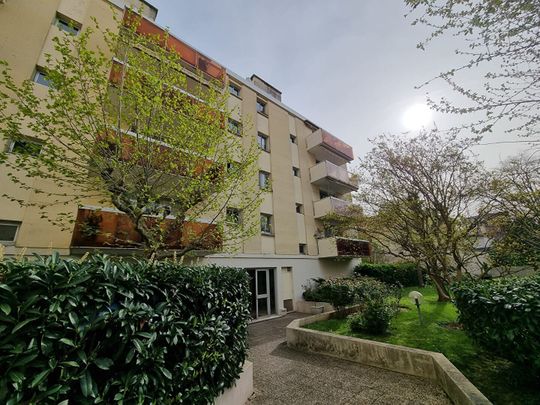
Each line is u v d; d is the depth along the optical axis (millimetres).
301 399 3723
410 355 4363
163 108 5285
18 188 6004
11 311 1399
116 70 6328
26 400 1438
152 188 5289
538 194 6352
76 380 1642
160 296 2455
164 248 6820
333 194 16875
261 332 8141
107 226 6449
